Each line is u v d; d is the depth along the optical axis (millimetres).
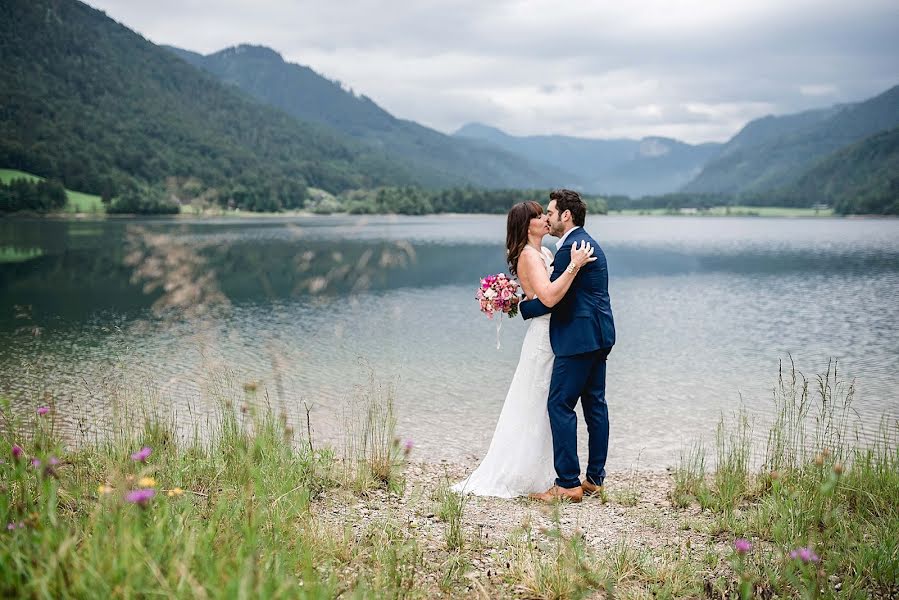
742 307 24484
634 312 23234
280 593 2635
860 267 42344
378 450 6191
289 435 5504
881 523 4312
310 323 19625
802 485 4863
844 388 11781
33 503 3617
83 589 2443
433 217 165000
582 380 5254
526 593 3447
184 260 4414
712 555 3955
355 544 3922
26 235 59469
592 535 4426
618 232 106750
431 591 3426
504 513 4891
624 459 7852
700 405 10656
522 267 5328
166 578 2680
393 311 22219
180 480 4637
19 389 10617
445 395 11180
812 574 3434
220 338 16484
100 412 8609
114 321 19078
